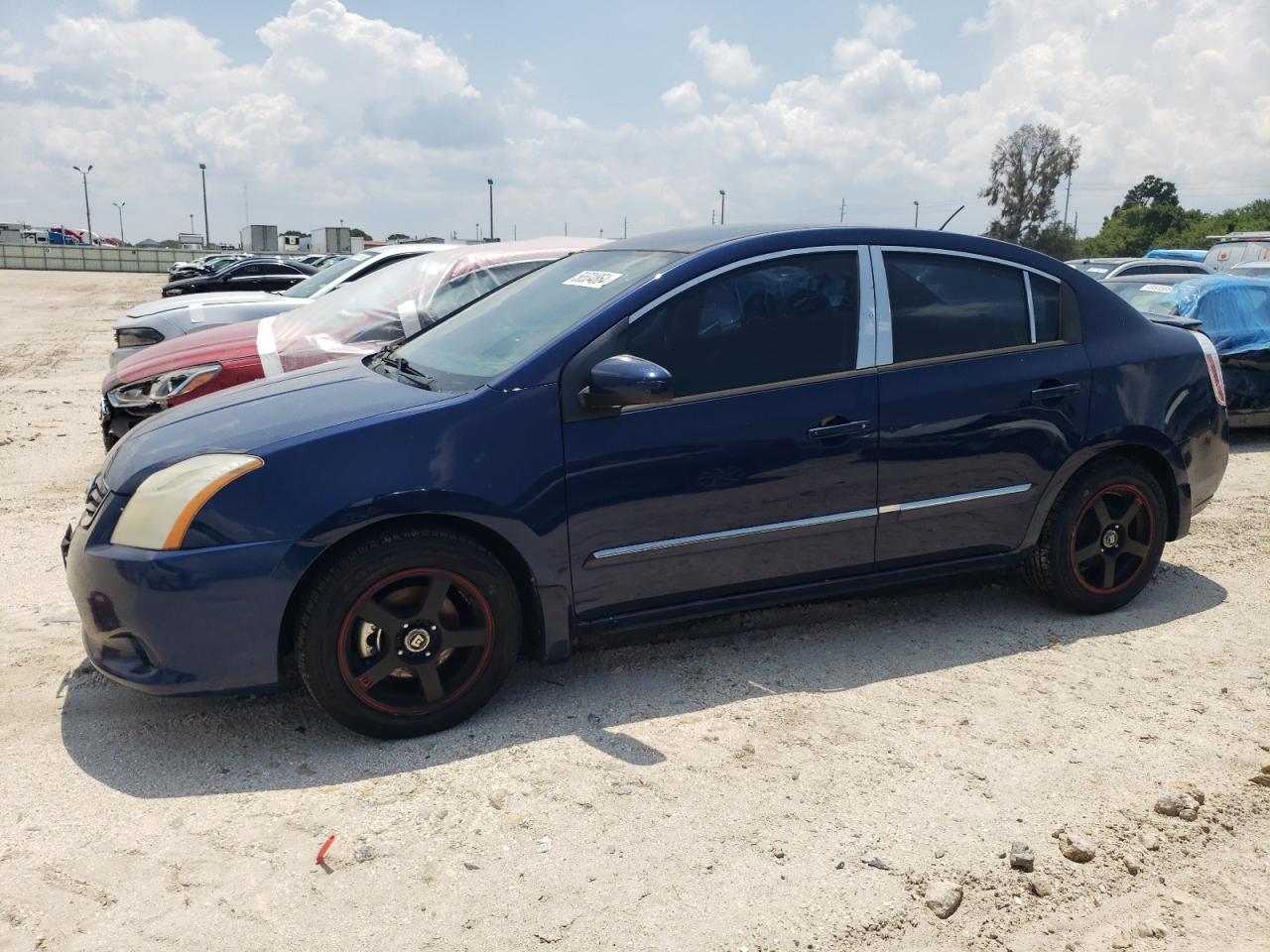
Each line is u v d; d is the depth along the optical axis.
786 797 2.95
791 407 3.64
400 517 3.20
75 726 3.42
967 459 3.95
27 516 6.10
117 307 27.78
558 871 2.62
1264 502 6.35
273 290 20.27
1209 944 2.39
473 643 3.35
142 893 2.53
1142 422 4.23
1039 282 4.14
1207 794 2.97
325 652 3.15
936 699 3.59
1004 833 2.78
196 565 3.02
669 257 3.75
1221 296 8.48
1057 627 4.27
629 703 3.57
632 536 3.49
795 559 3.78
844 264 3.83
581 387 3.39
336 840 2.75
